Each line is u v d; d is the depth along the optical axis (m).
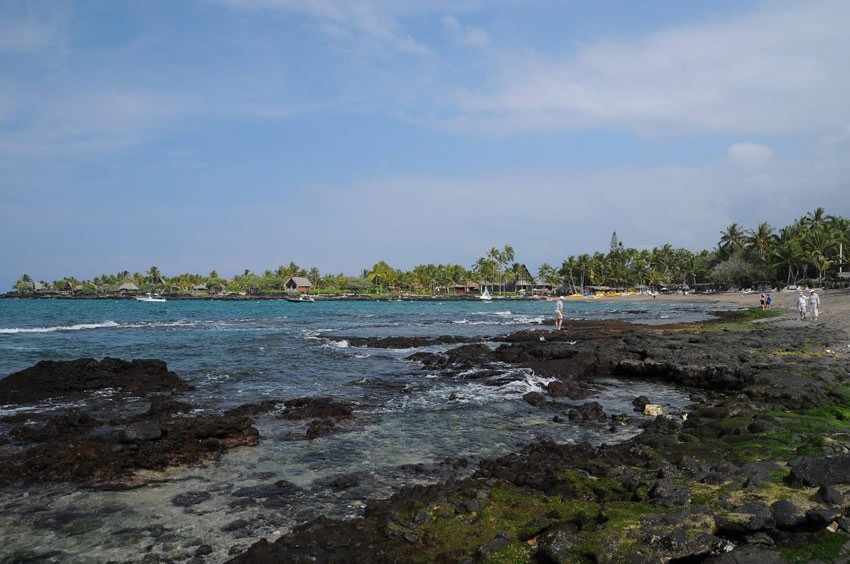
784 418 13.44
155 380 21.06
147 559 7.66
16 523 8.83
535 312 86.62
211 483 10.66
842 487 7.93
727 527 7.27
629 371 23.83
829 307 58.59
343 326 55.91
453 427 15.18
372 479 10.90
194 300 192.12
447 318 70.31
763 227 124.19
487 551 7.21
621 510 8.03
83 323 61.69
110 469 11.16
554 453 12.04
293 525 8.76
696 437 12.92
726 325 43.44
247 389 20.80
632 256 184.00
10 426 14.73
